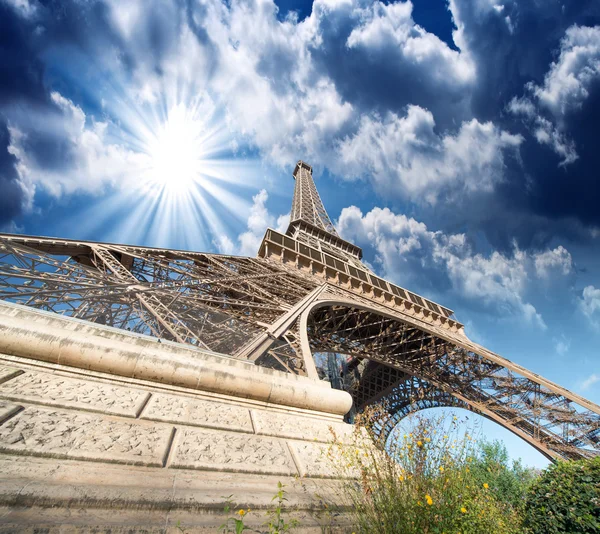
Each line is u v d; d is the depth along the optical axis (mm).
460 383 42531
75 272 13344
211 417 5551
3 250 11727
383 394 54281
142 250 20578
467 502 4949
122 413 4703
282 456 5359
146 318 11820
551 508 8930
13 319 5398
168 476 3850
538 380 32188
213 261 24078
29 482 3010
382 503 4168
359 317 41781
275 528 3209
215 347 11211
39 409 4137
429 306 50656
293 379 7602
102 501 3059
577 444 28688
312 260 38625
